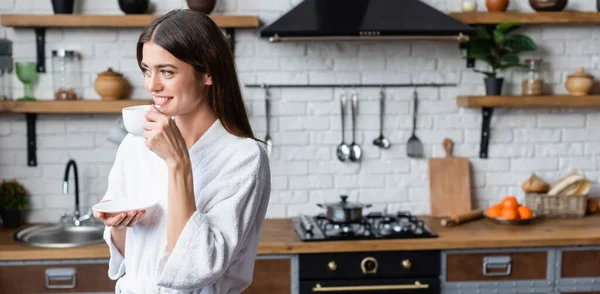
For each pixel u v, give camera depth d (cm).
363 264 297
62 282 289
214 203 132
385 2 315
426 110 354
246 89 346
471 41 341
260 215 144
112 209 130
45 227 325
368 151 354
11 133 338
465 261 303
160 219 138
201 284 126
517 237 303
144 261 137
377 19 304
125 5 319
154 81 127
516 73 357
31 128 337
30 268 287
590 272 309
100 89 322
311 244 292
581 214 349
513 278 306
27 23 314
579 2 356
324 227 313
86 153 343
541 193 354
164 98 129
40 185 342
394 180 356
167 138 123
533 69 342
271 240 299
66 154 342
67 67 334
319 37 299
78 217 327
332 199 354
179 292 133
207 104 138
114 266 152
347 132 353
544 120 361
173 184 124
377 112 352
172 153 124
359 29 297
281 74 346
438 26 303
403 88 352
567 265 308
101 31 337
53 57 331
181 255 123
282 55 345
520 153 362
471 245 299
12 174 340
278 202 353
